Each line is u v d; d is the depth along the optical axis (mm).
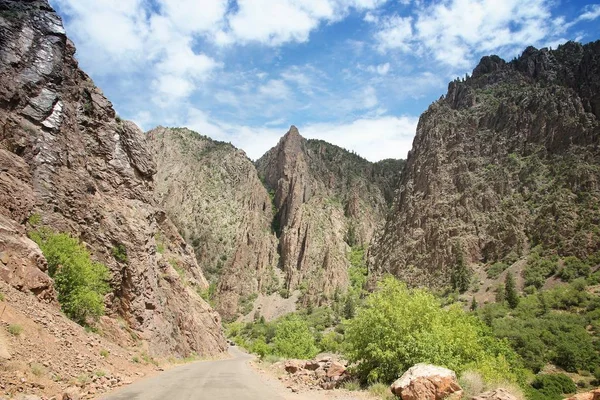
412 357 17812
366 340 19156
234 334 162875
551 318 95875
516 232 146875
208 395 15219
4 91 26750
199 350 47031
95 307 24906
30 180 25984
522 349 77000
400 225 191000
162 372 24391
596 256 121375
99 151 35625
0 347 12336
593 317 90812
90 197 31016
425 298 20109
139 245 33500
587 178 147375
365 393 16656
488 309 105938
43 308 18844
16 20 29734
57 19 32188
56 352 15305
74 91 33781
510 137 186125
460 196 173000
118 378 16641
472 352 22422
